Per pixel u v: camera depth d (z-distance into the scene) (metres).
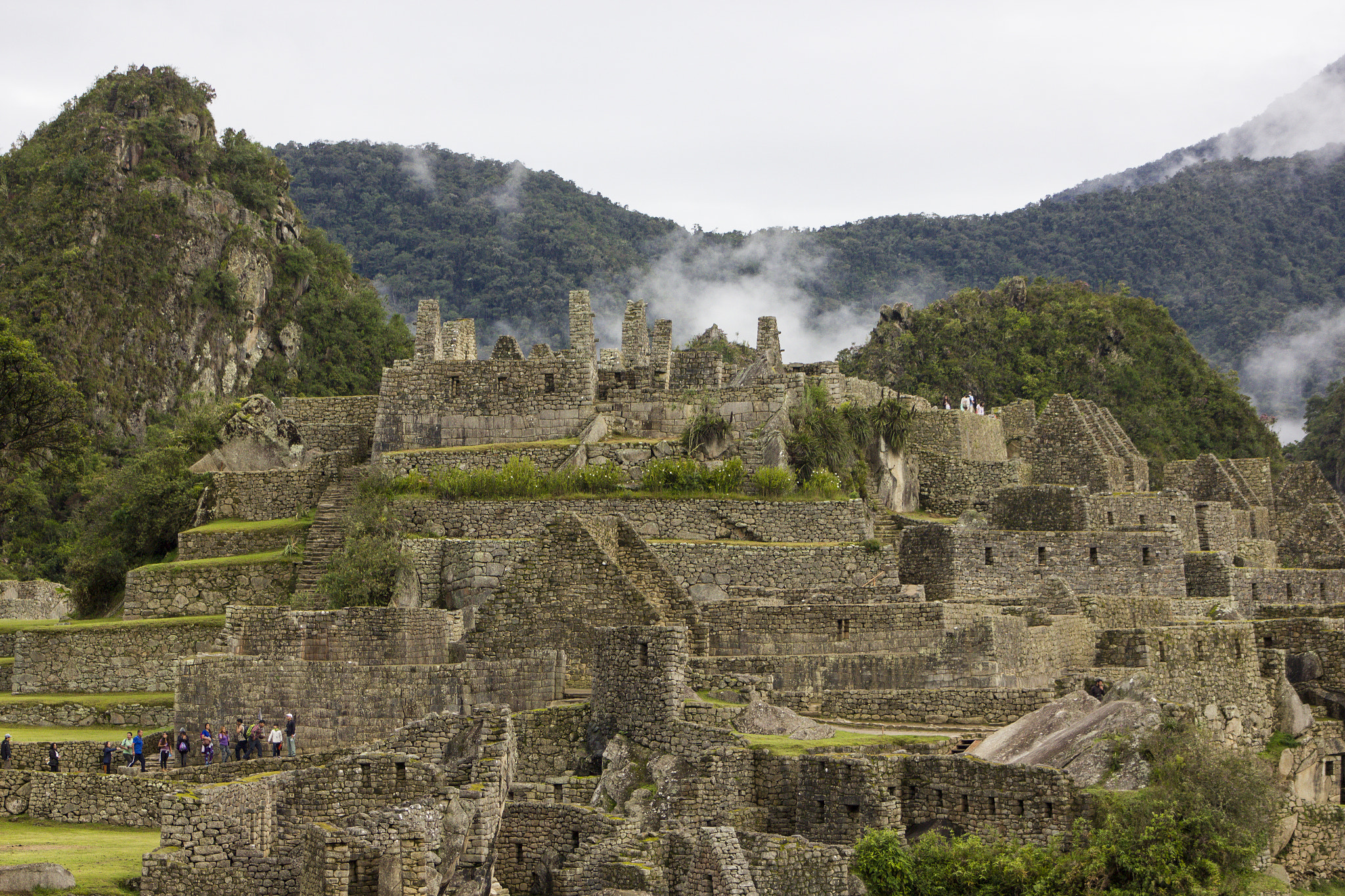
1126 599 80.12
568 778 60.16
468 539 81.25
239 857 48.12
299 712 67.44
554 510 83.25
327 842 45.88
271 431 99.12
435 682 65.81
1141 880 50.84
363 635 70.44
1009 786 52.69
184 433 107.56
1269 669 76.31
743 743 56.97
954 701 63.00
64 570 150.25
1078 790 52.94
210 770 62.53
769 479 86.38
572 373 92.00
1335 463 174.88
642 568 72.56
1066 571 86.56
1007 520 93.06
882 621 71.06
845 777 53.94
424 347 97.19
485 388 92.88
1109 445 112.94
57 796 62.59
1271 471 145.38
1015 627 68.50
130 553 97.19
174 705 73.75
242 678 68.25
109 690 79.94
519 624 71.06
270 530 87.69
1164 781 53.25
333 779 52.88
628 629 61.56
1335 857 68.50
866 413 96.94
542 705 66.25
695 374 98.56
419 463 89.06
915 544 84.31
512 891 53.78
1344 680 76.94
